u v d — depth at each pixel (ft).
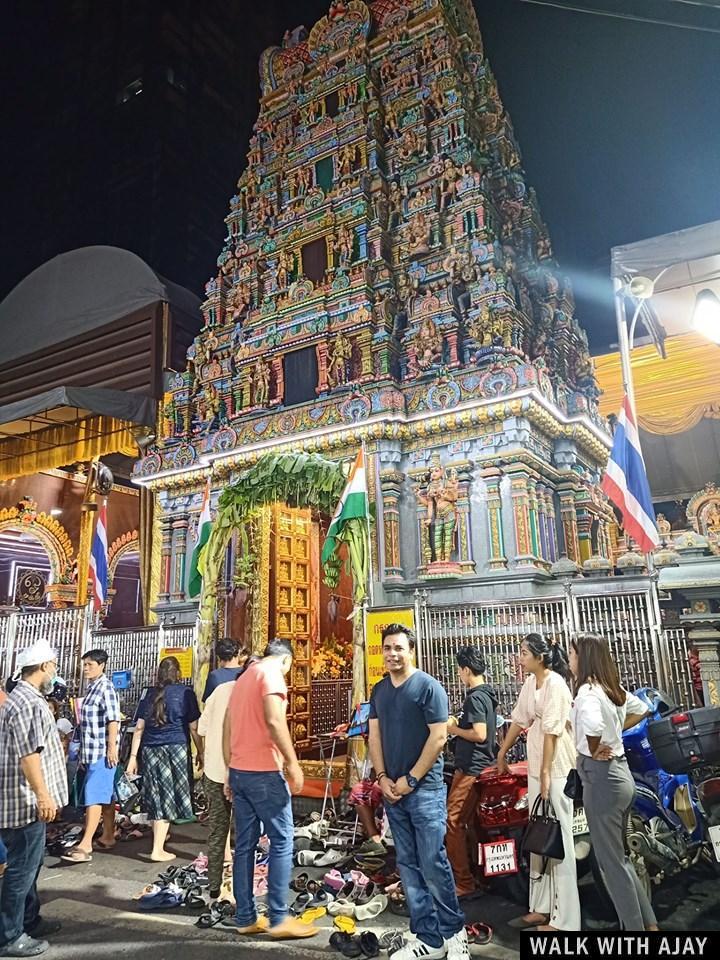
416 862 13.98
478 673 18.58
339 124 46.03
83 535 46.50
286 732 16.20
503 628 29.01
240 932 16.19
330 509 33.24
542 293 44.42
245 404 43.39
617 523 44.93
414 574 35.50
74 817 28.17
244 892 16.07
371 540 35.53
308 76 49.73
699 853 17.94
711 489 54.49
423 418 36.32
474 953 14.76
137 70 100.37
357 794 21.84
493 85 47.67
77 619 37.65
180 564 43.98
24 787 15.38
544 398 35.27
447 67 44.47
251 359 44.11
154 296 53.93
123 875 20.98
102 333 56.08
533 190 46.60
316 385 41.19
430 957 13.61
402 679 14.42
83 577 46.09
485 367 36.29
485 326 37.42
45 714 15.90
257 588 38.68
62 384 57.00
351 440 37.22
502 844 16.52
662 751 16.37
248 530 39.40
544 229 46.52
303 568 42.88
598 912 16.43
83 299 57.47
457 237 40.63
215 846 18.33
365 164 44.09
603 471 44.78
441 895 13.56
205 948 15.47
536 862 15.83
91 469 46.06
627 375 28.09
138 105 98.63
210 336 47.78
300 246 45.37
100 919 17.39
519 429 34.40
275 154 49.34
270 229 47.44
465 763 17.90
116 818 26.55
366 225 42.32
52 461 56.70
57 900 18.84
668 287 30.73
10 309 61.57
